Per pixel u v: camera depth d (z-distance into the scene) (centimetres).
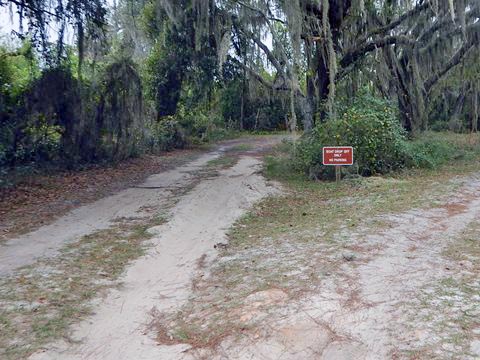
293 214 870
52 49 1386
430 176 1250
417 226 716
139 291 516
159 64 2239
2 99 1284
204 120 2603
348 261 554
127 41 1711
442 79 2170
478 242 622
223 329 406
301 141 1456
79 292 503
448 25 1712
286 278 510
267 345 373
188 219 843
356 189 1088
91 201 1025
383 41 1638
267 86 2150
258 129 3641
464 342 353
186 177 1373
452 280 479
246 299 461
